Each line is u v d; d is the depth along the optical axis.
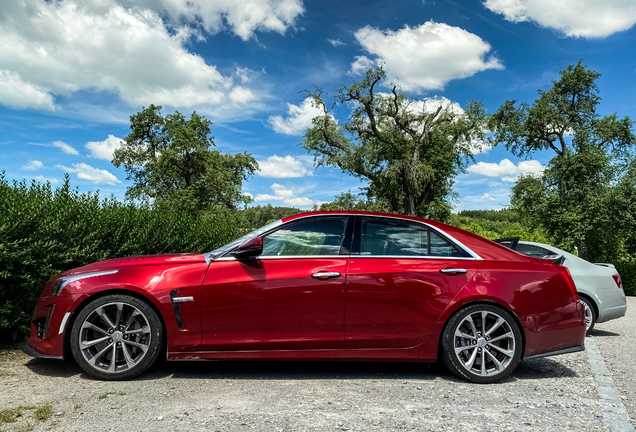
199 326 3.76
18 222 4.49
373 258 3.99
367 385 3.74
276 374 4.02
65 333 3.68
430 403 3.30
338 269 3.89
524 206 34.81
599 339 6.51
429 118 38.00
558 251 7.18
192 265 3.89
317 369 4.24
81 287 3.70
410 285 3.90
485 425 2.88
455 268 3.99
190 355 3.75
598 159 31.50
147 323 3.73
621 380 4.05
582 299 6.91
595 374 4.27
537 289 3.99
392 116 36.91
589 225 29.94
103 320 3.73
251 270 3.87
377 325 3.86
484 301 3.93
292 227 4.11
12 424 2.70
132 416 2.89
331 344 3.84
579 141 34.75
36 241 4.82
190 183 43.47
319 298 3.83
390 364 4.50
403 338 3.88
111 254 6.32
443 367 4.41
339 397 3.39
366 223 4.17
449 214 39.94
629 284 19.98
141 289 3.71
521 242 7.69
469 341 3.93
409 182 37.38
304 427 2.77
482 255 4.11
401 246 4.10
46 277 4.85
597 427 2.86
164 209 8.77
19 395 3.25
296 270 3.87
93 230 5.96
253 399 3.29
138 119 46.00
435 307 3.88
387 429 2.77
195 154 43.25
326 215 4.20
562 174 33.00
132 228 6.82
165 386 3.57
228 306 3.78
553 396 3.52
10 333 4.87
